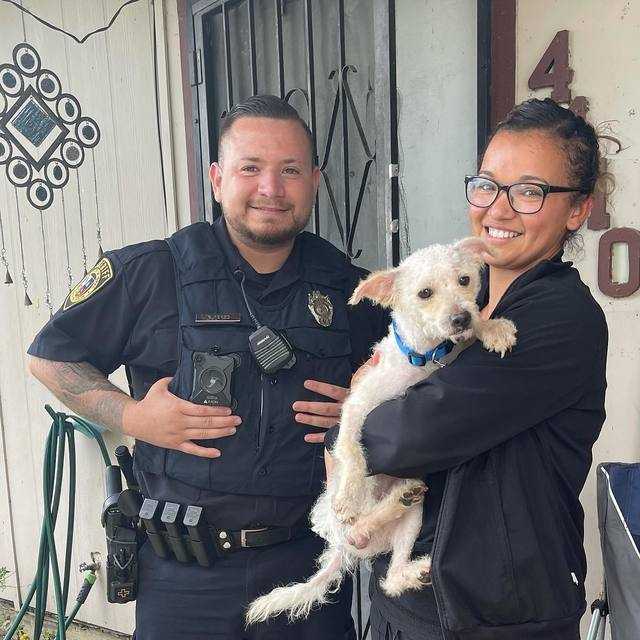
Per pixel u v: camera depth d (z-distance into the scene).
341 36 2.59
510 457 1.31
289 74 3.03
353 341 2.00
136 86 3.21
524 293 1.38
